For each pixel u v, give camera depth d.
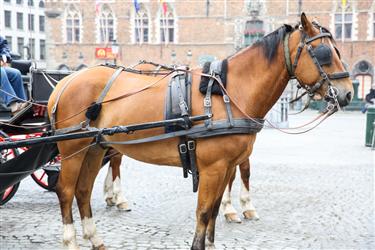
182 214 7.93
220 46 45.62
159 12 45.91
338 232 6.95
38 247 6.25
